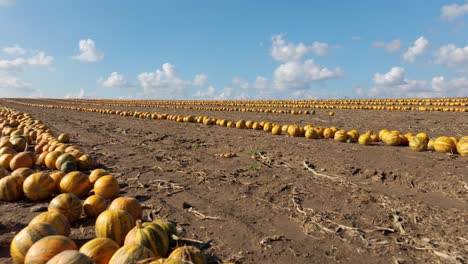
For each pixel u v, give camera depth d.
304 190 7.70
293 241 5.32
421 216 6.14
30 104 61.31
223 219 6.14
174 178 8.84
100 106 54.31
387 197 7.09
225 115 30.22
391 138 12.45
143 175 9.16
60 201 5.77
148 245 4.30
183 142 14.72
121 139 15.78
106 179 7.28
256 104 51.91
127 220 4.91
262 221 6.07
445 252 4.89
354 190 7.62
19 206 6.81
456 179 7.72
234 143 13.69
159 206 6.77
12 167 9.43
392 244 5.21
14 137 12.84
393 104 42.25
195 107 45.66
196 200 7.17
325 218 6.12
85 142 14.94
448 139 10.84
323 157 10.40
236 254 4.90
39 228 4.42
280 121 23.73
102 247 3.96
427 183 7.82
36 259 3.82
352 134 13.69
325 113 30.59
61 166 9.15
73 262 3.35
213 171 9.47
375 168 8.96
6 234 5.46
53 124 22.86
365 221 6.04
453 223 5.81
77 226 5.76
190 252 3.63
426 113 27.56
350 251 5.02
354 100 55.81
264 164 10.26
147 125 22.19
